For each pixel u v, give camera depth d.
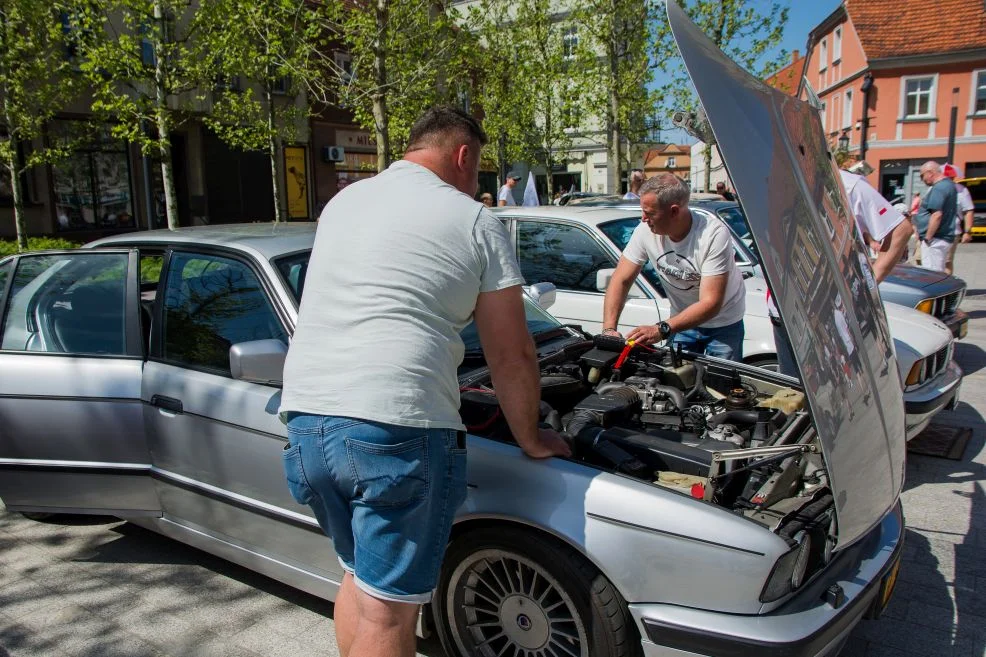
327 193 24.12
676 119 3.66
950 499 4.35
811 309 2.32
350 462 1.93
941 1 30.12
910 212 12.41
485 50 18.56
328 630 3.06
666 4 2.31
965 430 5.50
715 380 3.61
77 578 3.49
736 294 4.27
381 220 2.05
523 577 2.51
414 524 1.99
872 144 30.75
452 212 2.04
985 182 22.81
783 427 2.99
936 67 29.14
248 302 3.18
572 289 5.56
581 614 2.34
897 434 2.72
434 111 2.29
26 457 3.42
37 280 3.67
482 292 2.09
